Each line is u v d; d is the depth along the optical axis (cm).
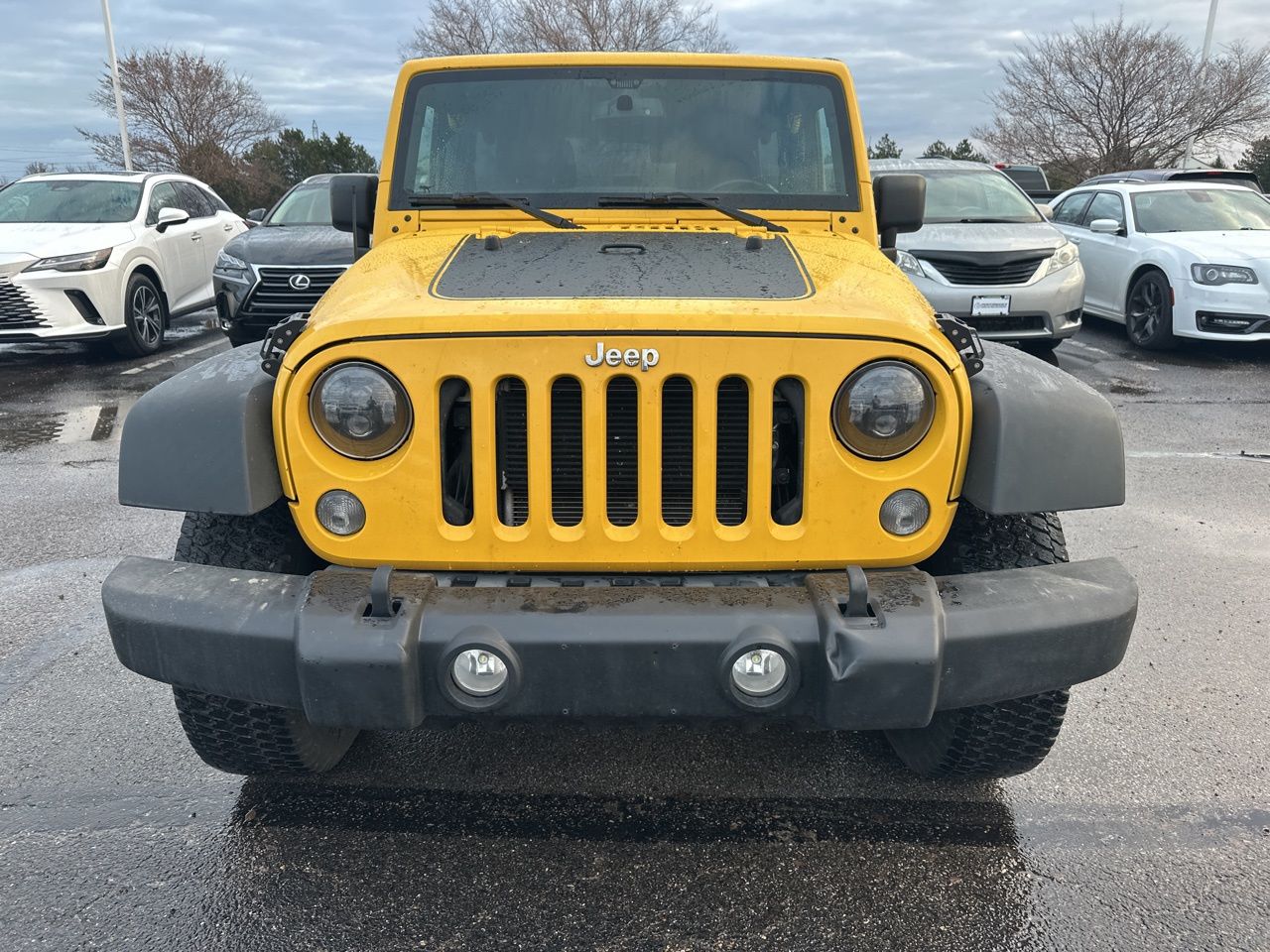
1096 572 233
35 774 302
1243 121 3062
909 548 230
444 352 220
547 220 328
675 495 237
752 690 213
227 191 3769
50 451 682
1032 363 253
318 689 211
